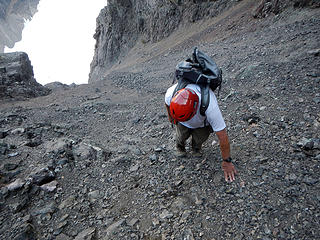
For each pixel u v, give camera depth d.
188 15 33.84
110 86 12.88
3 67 14.77
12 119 6.82
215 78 2.23
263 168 2.90
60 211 2.82
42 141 4.95
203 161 3.33
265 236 2.09
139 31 45.84
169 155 3.70
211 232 2.25
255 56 9.21
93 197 3.08
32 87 14.44
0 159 3.85
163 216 2.56
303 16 13.23
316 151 2.98
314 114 3.81
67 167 3.70
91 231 2.49
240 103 5.17
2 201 2.90
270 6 16.72
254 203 2.45
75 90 12.68
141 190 3.07
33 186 3.15
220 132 2.37
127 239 2.35
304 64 6.18
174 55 21.81
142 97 9.45
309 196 2.37
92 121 6.66
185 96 2.18
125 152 4.16
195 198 2.70
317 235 1.99
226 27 21.16
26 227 2.51
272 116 4.11
